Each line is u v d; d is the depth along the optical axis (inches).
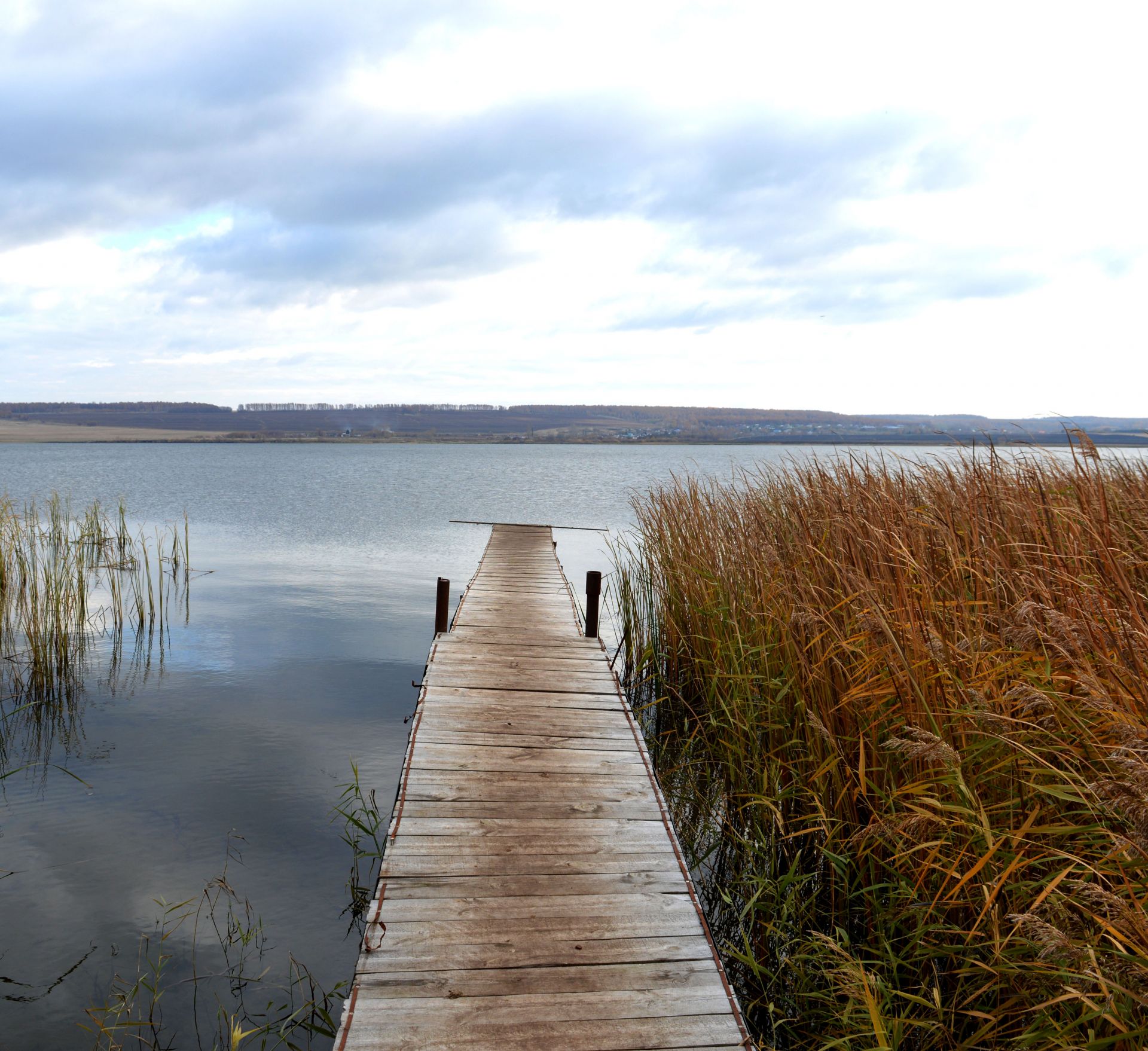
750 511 289.0
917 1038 120.4
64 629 368.5
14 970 152.9
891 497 188.1
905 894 128.2
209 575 633.0
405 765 187.2
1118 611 121.4
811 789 164.2
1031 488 172.4
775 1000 140.0
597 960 118.9
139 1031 137.9
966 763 126.6
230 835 209.2
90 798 230.1
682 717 277.4
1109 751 107.2
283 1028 139.0
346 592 577.6
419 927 125.0
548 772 185.9
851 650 157.6
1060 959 93.4
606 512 1205.7
